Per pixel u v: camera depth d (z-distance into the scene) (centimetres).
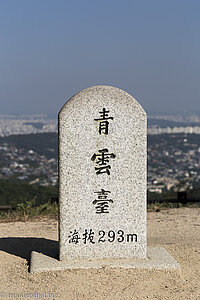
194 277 467
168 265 471
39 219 819
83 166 479
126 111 480
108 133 479
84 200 482
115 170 483
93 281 438
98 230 485
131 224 488
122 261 480
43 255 505
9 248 573
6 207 928
